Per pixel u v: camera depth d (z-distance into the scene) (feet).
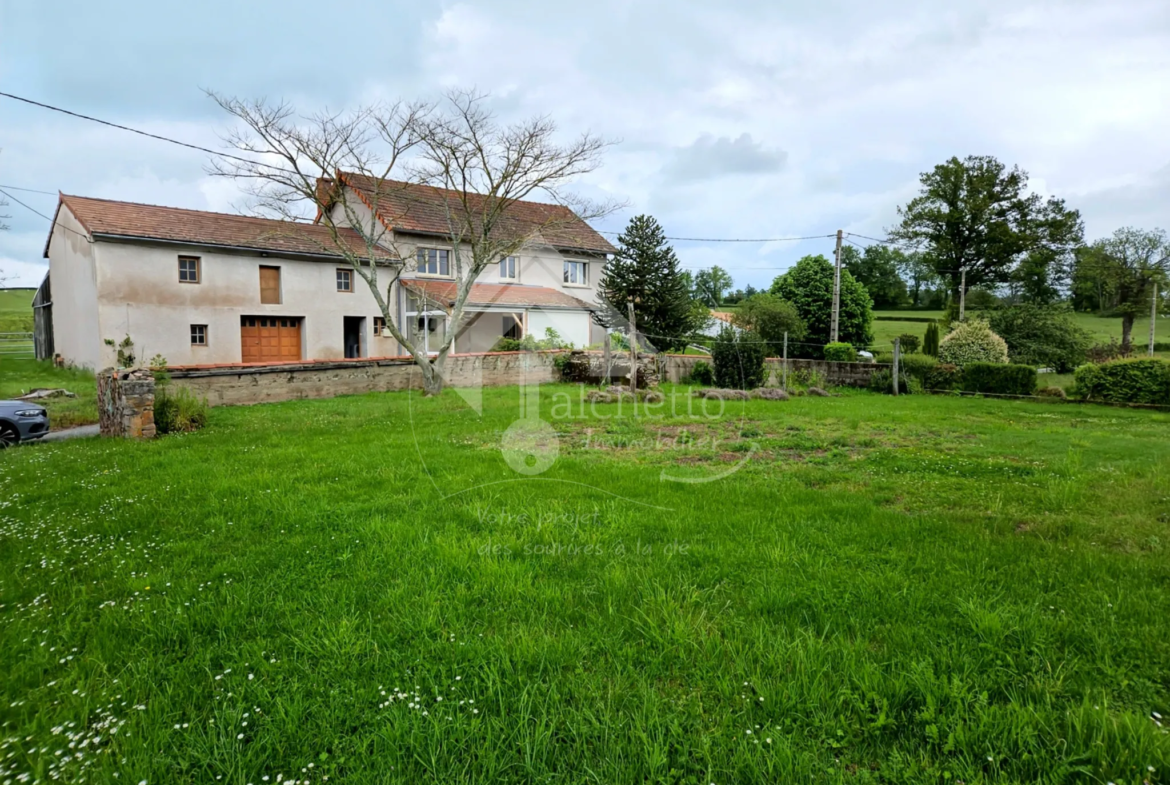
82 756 7.12
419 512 16.87
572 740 7.47
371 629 10.19
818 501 18.01
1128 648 9.20
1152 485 19.54
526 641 9.55
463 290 55.98
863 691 8.11
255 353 71.87
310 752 7.26
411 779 6.79
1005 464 23.39
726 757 7.02
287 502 17.80
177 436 31.35
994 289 123.65
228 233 69.62
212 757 7.11
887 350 97.91
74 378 61.93
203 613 10.78
